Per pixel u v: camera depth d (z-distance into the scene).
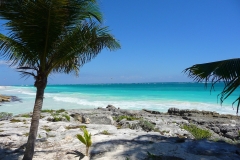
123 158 5.30
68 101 35.25
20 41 4.76
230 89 4.99
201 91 56.28
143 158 5.29
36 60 5.02
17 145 6.62
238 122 16.97
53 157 5.55
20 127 9.51
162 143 6.54
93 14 5.28
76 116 14.16
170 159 5.20
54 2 4.25
